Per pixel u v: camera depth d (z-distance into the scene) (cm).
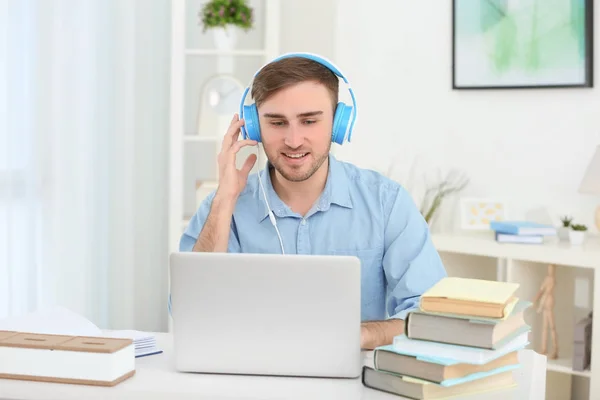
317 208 204
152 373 157
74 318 177
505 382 151
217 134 413
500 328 144
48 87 373
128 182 406
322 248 205
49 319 175
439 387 142
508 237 329
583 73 352
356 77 422
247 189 209
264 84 182
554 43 358
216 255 153
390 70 411
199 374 156
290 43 441
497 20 373
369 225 204
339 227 205
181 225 399
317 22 434
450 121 392
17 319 174
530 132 369
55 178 377
